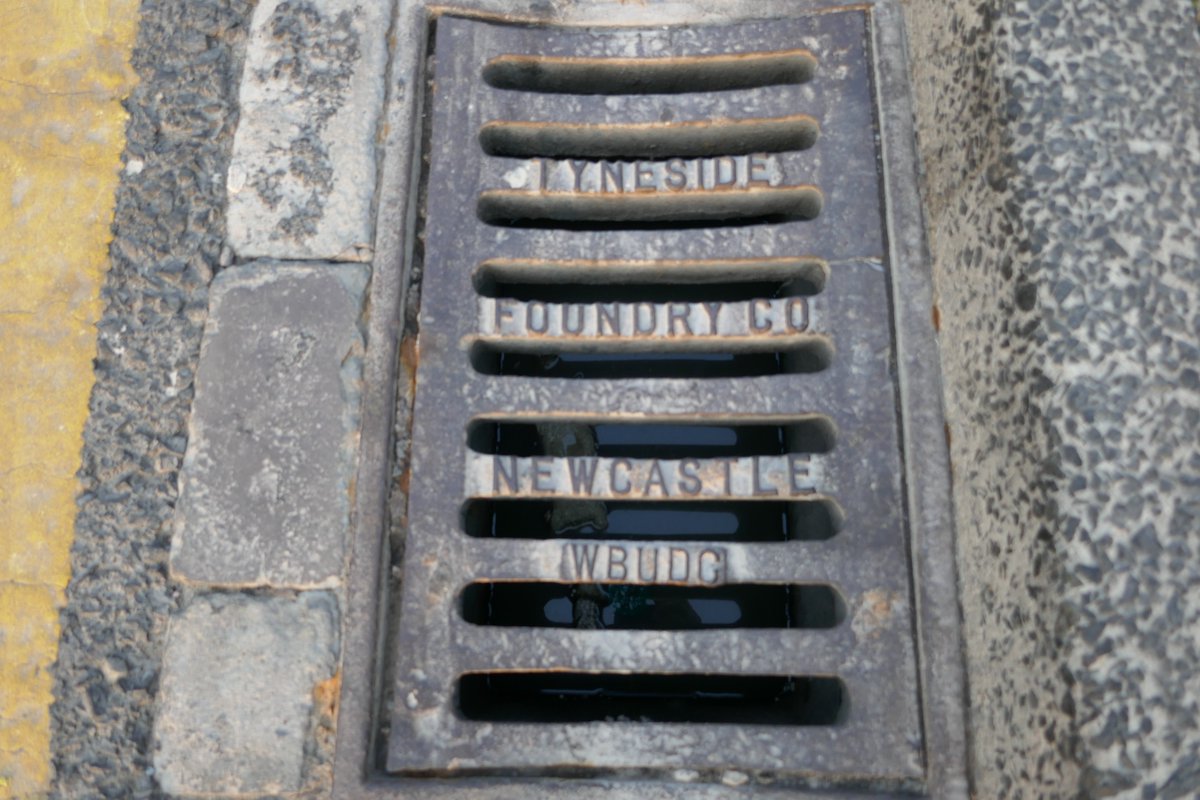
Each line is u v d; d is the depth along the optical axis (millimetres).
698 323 1767
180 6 2016
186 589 1706
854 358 1735
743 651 1617
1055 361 1438
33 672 1708
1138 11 1610
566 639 1629
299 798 1612
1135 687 1314
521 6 1963
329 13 1962
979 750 1530
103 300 1873
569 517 1842
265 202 1869
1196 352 1433
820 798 1551
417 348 1767
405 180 1854
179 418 1789
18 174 1960
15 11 2059
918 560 1629
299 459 1734
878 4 1927
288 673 1650
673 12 1954
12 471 1798
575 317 1773
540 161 1862
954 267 1676
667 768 1585
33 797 1653
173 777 1629
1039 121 1545
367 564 1665
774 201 1877
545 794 1569
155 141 1949
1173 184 1515
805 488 1680
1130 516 1369
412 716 1604
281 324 1798
